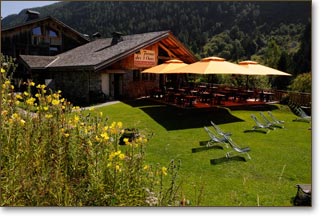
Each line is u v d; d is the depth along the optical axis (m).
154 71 20.16
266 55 46.75
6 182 4.06
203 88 23.23
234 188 7.13
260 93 20.64
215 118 15.43
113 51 22.97
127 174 4.52
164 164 8.65
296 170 8.45
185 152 9.91
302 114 15.93
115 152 4.47
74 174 4.45
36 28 28.98
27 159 4.25
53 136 4.56
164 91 21.72
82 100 22.03
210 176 7.90
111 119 15.08
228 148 10.43
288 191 7.01
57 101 5.09
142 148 5.03
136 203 4.41
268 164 8.93
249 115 16.47
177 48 25.95
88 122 5.20
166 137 11.78
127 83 23.81
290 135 12.46
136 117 15.54
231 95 20.84
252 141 11.52
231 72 15.59
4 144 4.35
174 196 4.80
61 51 30.69
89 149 4.55
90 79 21.70
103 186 4.36
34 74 25.38
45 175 4.14
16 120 4.54
